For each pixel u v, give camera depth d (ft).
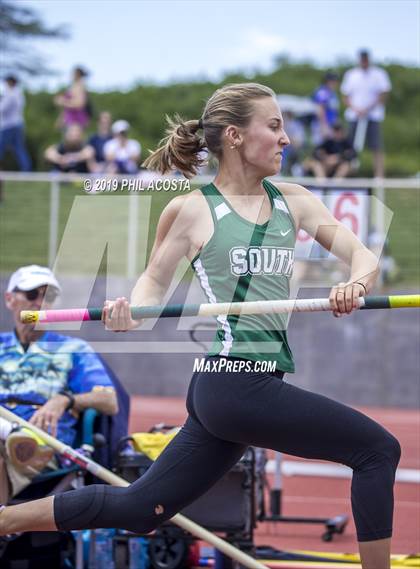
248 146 26.00
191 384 26.35
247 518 35.29
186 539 35.24
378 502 24.82
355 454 24.98
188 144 27.61
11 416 34.86
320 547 42.98
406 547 42.42
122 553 35.81
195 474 25.95
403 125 179.32
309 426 24.81
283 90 189.88
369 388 82.07
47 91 182.29
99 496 25.96
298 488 54.60
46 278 38.01
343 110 144.15
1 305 85.46
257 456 41.57
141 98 184.24
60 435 37.04
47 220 89.45
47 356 38.11
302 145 104.01
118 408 38.99
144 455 35.68
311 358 82.64
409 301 25.52
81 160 91.76
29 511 25.99
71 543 36.88
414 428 70.44
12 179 89.81
